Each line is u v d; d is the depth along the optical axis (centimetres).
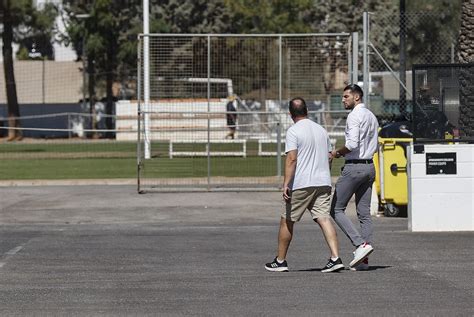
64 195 4900
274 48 6375
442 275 2628
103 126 14675
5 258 2988
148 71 5644
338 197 2778
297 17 12088
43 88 14725
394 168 3978
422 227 3550
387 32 10381
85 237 3484
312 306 2206
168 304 2248
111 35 13675
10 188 5291
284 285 2481
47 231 3675
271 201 4638
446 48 7031
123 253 3081
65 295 2375
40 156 8644
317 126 2686
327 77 6231
